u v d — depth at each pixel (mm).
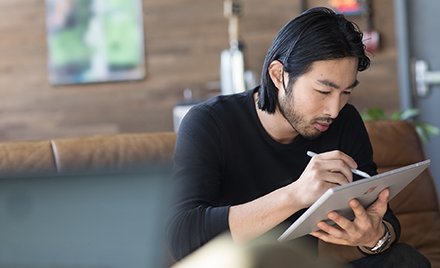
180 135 1093
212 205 993
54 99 3869
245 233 883
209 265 697
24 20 3855
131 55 3762
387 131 1595
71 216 278
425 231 1488
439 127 3225
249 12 3615
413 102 3291
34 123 3898
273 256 755
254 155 1118
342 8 3447
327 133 1181
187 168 1022
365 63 985
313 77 958
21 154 1226
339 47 930
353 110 1241
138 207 284
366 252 967
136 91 3783
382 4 3408
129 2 3738
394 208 1511
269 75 1059
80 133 3857
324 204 756
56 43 3832
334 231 880
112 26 3770
